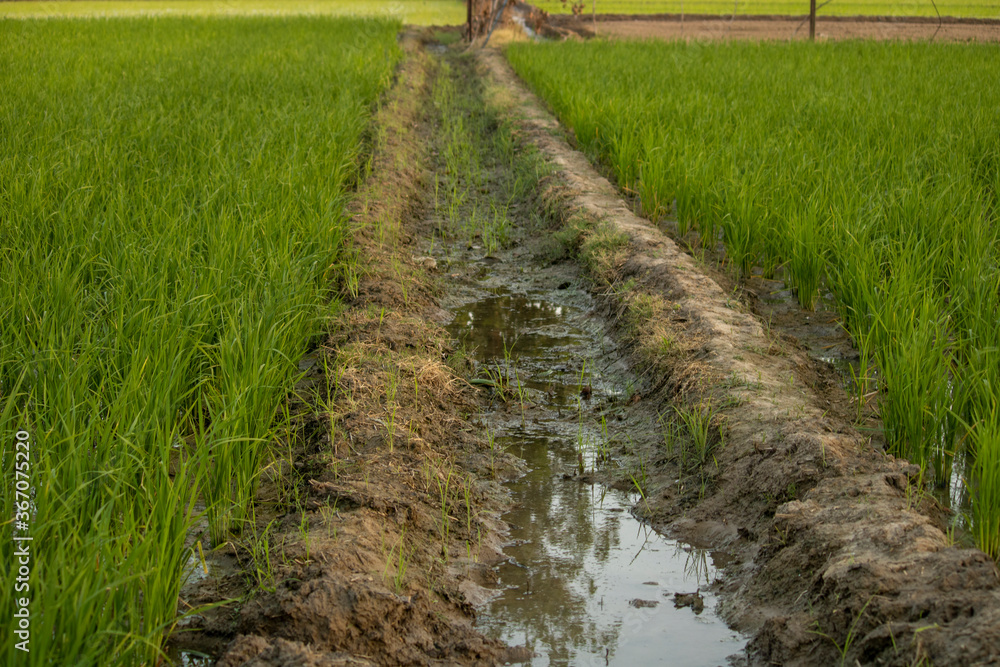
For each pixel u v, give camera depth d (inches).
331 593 122.0
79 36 760.3
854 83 494.6
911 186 253.3
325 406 179.9
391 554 134.8
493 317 258.8
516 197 381.4
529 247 319.9
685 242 297.1
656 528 156.4
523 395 207.5
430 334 227.3
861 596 114.3
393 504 147.7
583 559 147.8
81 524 115.4
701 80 525.3
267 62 594.2
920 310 187.3
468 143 474.0
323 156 327.0
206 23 970.7
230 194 253.9
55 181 257.1
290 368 185.8
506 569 145.4
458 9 1553.9
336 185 302.5
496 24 946.1
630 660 122.7
